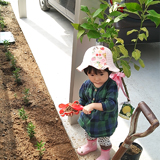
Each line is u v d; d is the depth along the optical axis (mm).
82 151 2479
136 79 3943
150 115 1544
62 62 4375
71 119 2793
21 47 4953
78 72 2566
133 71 4152
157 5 3906
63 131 2834
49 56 4543
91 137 2354
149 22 3943
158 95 3576
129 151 2189
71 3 5082
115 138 2707
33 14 6664
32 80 3850
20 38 5344
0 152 2500
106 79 1945
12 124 2885
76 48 2438
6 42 4953
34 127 2771
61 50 4816
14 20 6324
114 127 2188
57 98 3361
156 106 3320
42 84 3764
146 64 4363
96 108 1925
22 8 6164
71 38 5406
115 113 2109
